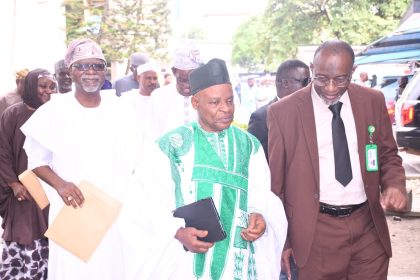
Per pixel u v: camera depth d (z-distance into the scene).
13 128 4.28
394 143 3.03
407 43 10.13
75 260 3.38
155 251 2.46
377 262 3.00
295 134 2.93
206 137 2.53
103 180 3.44
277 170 2.96
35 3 12.02
